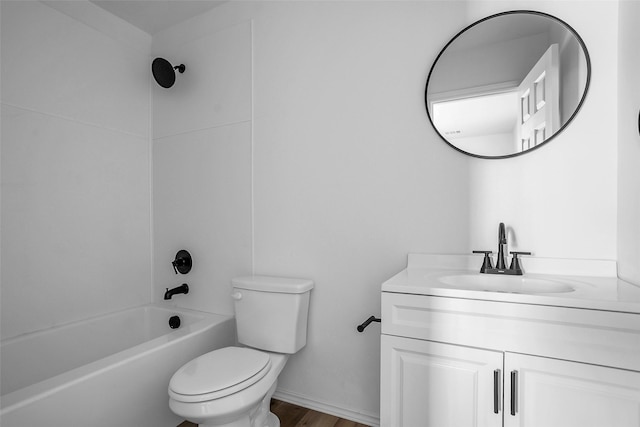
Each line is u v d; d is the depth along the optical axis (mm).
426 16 1589
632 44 1153
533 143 1386
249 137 2020
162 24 2309
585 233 1323
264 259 1964
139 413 1438
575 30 1335
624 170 1213
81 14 2006
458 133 1505
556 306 959
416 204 1597
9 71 1685
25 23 1748
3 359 1599
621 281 1206
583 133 1322
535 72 1387
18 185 1716
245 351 1514
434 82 1550
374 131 1686
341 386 1735
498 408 1024
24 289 1730
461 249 1513
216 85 2145
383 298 1189
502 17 1440
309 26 1849
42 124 1814
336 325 1755
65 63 1921
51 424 1142
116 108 2189
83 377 1241
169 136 2332
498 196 1452
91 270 2035
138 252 2312
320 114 1813
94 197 2059
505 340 1019
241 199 2043
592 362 927
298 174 1868
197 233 2207
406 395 1158
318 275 1804
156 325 2234
